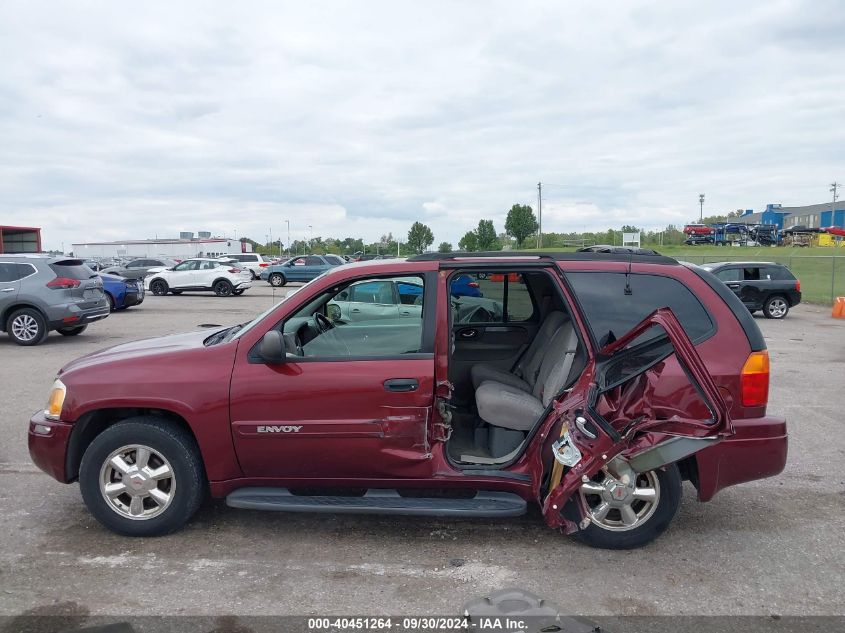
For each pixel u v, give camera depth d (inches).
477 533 171.2
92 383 162.6
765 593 141.8
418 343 162.4
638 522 158.7
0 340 533.3
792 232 2087.8
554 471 152.3
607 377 153.3
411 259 167.8
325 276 168.2
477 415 198.4
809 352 493.4
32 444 167.8
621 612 133.4
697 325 161.0
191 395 159.0
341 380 157.9
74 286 511.2
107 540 164.7
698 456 157.0
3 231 1416.1
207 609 133.0
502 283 225.0
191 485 163.0
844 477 217.9
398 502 159.9
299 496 163.3
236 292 1174.3
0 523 174.9
